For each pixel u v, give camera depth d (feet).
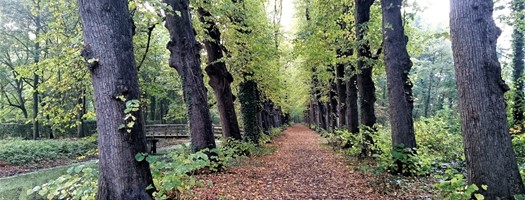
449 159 33.09
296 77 111.04
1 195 34.60
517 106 42.16
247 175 31.50
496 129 14.80
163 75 80.43
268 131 92.73
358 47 38.99
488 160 14.71
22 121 95.91
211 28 43.47
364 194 23.20
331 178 30.76
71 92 30.76
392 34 29.89
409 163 27.30
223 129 47.73
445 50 112.27
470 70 15.30
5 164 53.06
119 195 15.38
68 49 23.41
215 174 30.42
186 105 31.55
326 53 44.70
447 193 16.10
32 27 77.25
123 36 16.37
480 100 15.01
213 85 47.78
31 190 16.75
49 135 92.32
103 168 15.70
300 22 75.87
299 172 35.06
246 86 58.75
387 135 42.78
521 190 14.51
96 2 15.84
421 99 129.29
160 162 17.25
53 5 35.27
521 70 50.60
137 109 15.28
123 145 15.64
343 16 44.50
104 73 15.67
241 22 46.65
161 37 71.87
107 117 15.61
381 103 128.57
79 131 90.63
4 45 78.07
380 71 46.68
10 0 73.00
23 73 25.39
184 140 105.09
